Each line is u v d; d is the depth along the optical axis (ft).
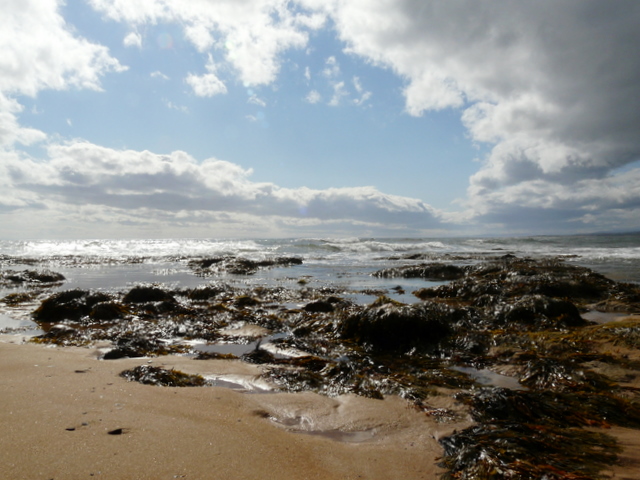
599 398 14.15
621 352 19.13
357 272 72.90
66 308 33.14
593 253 106.11
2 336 25.77
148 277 66.85
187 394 14.35
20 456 8.97
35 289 51.62
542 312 27.96
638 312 32.32
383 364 20.02
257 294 45.75
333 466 9.81
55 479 8.14
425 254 105.60
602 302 36.17
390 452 10.78
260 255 117.70
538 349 20.88
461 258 98.48
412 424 12.79
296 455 10.20
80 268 83.05
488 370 18.92
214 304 37.35
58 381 14.83
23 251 146.72
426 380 17.28
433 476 9.55
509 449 10.37
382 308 24.93
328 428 12.39
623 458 10.16
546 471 9.18
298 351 22.43
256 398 14.60
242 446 10.35
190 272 75.15
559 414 13.24
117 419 11.44
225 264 80.79
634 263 77.00
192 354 22.15
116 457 9.21
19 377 15.11
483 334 23.48
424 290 45.24
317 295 45.03
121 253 130.93
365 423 12.81
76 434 10.26
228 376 17.47
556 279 42.63
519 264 60.70
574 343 20.94
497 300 35.96
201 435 10.80
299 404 14.21
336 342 24.17
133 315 32.42
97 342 23.89
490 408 13.60
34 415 11.34
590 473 9.37
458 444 11.00
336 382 17.04
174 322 29.50
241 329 28.17
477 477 9.21
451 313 29.30
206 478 8.61
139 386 14.89
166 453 9.59
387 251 136.26
